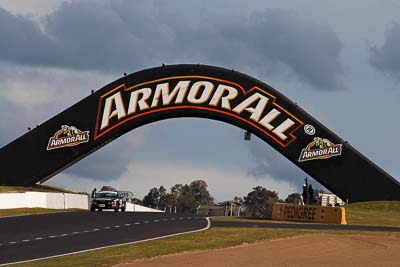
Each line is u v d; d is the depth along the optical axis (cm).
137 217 4703
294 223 4603
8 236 3422
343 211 4747
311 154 6450
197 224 4197
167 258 2653
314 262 2572
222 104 6569
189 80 6631
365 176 6372
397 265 2517
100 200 5728
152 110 6631
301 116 6500
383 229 4250
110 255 2734
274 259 2650
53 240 3266
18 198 5481
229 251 2878
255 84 6562
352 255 2797
